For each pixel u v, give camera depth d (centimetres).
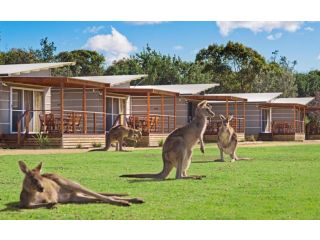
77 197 884
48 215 786
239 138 4084
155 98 3778
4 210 820
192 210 829
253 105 4444
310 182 1177
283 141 4309
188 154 1269
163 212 812
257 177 1273
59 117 2811
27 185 832
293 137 4478
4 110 2592
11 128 2628
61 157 1847
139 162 1700
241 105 4459
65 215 786
